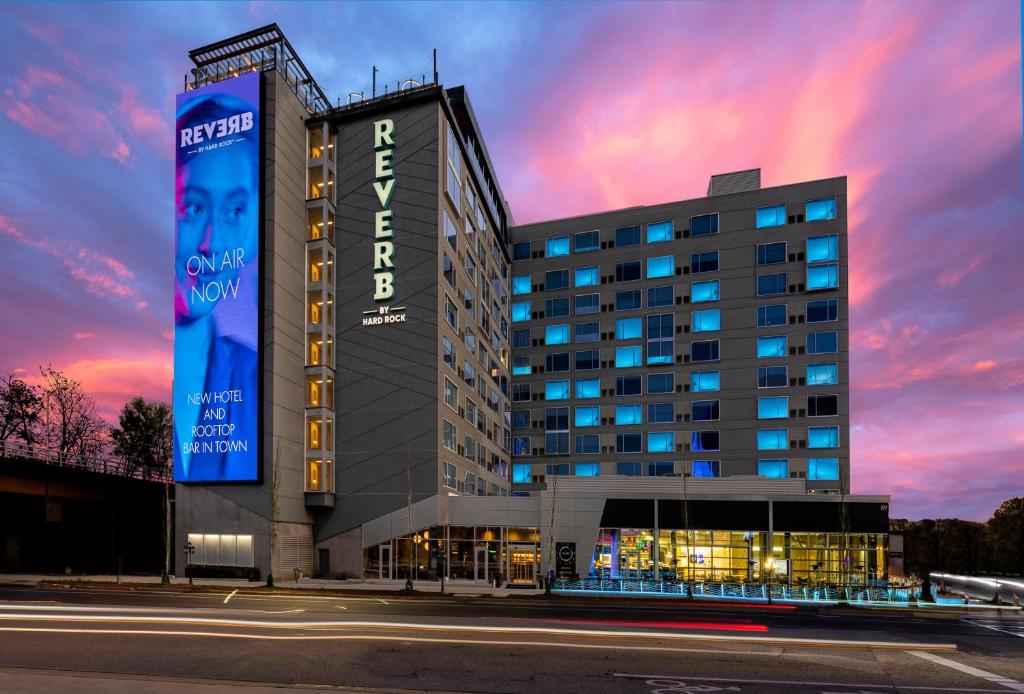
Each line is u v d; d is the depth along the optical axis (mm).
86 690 12336
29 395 70250
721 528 48281
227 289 49531
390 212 54500
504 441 76875
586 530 48875
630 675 15531
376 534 50688
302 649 17656
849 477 65875
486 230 71875
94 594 33812
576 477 52875
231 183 50469
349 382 53312
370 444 52094
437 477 50625
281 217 50812
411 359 52469
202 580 45250
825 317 69188
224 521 47656
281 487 48094
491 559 49562
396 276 53688
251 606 28359
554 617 26484
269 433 47719
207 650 17266
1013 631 26859
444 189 55156
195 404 49125
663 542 48656
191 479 48375
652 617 27547
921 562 100438
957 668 17406
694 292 74688
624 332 77250
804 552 47688
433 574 49312
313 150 56719
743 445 69812
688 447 72062
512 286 83500
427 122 54750
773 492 52281
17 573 52500
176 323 50406
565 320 80250
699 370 73000
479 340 66688
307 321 53750
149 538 62562
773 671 16359
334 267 55000
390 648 18062
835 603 36812
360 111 56062
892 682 15508
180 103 52594
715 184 77500
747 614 30219
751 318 71812
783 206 72375
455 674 15219
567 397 78562
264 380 48312
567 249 81688
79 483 55719
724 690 14430
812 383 68562
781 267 71438
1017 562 92125
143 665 15414
